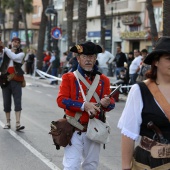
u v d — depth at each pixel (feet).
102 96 18.60
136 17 136.05
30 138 33.40
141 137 12.48
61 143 17.78
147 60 12.59
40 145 31.12
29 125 39.09
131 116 12.37
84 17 91.61
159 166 12.01
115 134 36.45
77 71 18.51
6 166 25.64
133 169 12.53
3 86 35.88
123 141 12.51
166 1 64.49
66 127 17.92
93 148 18.34
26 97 62.59
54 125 18.01
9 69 35.24
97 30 166.40
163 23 65.05
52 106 53.06
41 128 37.83
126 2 139.74
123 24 142.61
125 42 144.97
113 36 152.35
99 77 18.67
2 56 35.06
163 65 12.21
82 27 91.56
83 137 18.06
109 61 77.46
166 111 12.01
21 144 31.32
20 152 28.96
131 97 12.46
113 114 48.52
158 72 12.46
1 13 242.99
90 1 166.40
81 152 18.10
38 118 43.37
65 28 192.44
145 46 134.21
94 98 18.42
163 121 12.03
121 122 12.63
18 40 35.37
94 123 17.90
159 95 12.17
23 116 44.34
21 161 26.78
